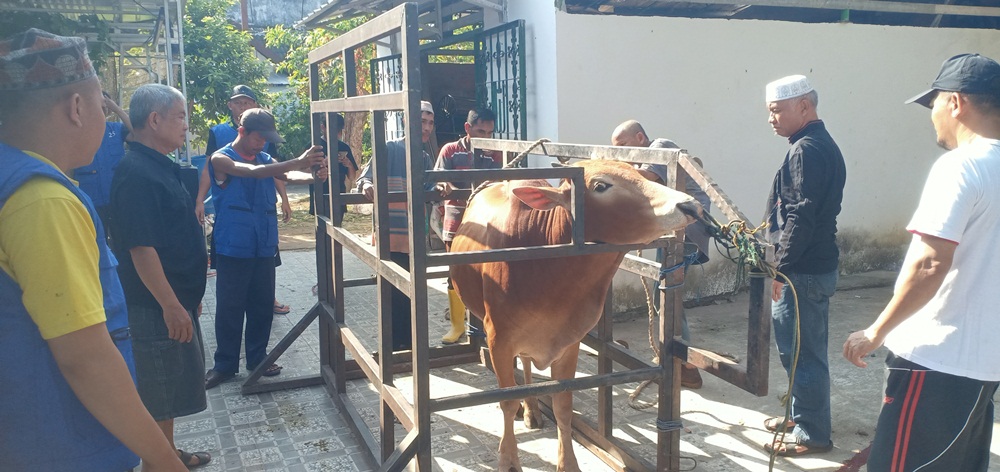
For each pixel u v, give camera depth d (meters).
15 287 1.42
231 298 4.43
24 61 1.48
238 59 13.76
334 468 3.40
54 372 1.47
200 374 3.12
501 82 6.17
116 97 8.53
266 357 4.36
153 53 9.05
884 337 2.18
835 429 3.74
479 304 3.23
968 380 2.10
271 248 4.53
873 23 6.99
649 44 5.62
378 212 2.91
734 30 5.91
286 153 14.04
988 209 2.04
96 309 1.45
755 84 6.08
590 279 2.70
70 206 1.44
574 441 3.70
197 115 13.30
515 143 3.65
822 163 3.20
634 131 4.14
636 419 3.91
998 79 2.08
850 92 6.55
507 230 2.86
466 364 4.86
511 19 5.95
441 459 3.48
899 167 6.94
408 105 2.30
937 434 2.17
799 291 3.32
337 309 3.97
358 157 10.34
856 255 6.98
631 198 2.41
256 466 3.42
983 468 2.30
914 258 2.08
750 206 6.24
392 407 2.91
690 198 2.36
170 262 3.02
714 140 6.00
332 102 3.51
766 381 2.42
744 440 3.62
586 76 5.46
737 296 6.40
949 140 2.24
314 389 4.41
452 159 4.76
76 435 1.51
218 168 4.26
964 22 7.23
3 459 1.45
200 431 3.81
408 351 4.68
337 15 8.92
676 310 2.84
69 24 7.33
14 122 1.52
